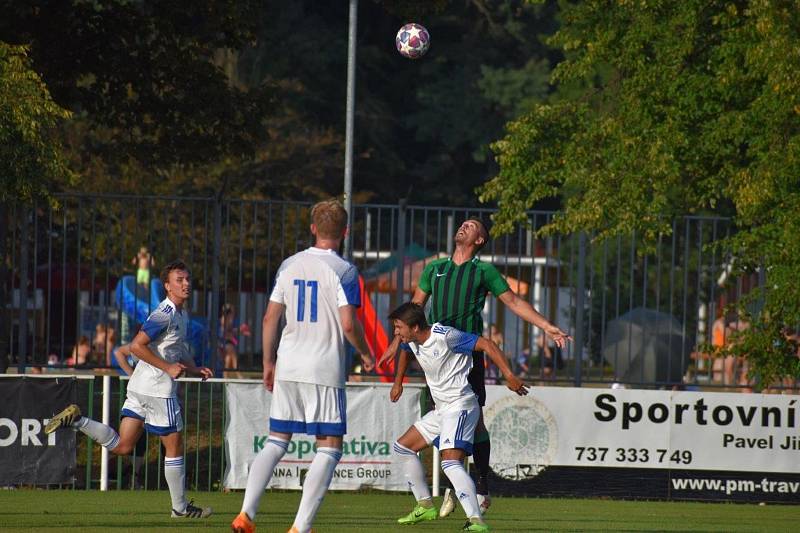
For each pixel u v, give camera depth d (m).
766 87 45.47
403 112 173.50
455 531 27.86
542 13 168.25
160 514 30.94
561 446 41.53
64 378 40.03
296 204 51.88
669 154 49.38
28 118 42.53
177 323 29.91
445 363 26.73
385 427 41.00
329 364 22.89
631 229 49.75
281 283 23.17
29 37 56.62
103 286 75.31
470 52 170.38
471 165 171.75
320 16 168.75
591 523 31.95
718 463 41.69
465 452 27.02
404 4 61.53
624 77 54.56
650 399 41.72
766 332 44.31
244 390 40.91
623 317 57.53
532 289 54.09
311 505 22.84
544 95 160.88
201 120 61.53
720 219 50.66
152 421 29.72
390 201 160.50
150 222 52.56
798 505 41.59
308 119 153.62
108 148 64.25
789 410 41.81
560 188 58.84
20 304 51.81
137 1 80.00
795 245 42.62
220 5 59.88
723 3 51.34
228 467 40.59
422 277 30.58
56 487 40.00
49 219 52.94
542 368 52.22
